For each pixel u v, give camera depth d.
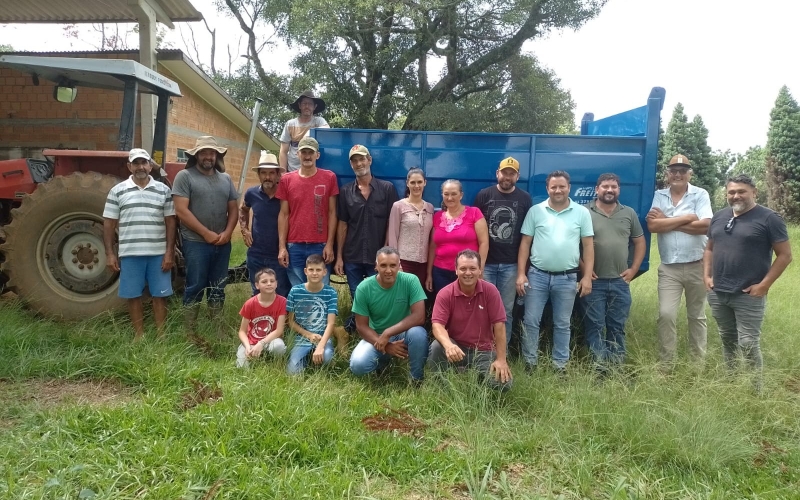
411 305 4.21
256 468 2.78
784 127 19.75
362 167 4.71
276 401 3.49
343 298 6.00
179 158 9.92
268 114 18.27
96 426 3.15
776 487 3.02
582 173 4.96
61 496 2.50
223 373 4.02
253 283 5.13
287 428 3.22
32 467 2.75
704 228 4.56
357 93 17.44
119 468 2.73
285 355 4.35
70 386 3.85
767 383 4.03
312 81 16.78
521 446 3.29
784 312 6.66
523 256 4.57
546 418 3.65
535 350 4.52
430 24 15.91
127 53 9.07
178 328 4.75
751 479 3.07
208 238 4.74
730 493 2.93
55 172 5.41
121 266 4.60
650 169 4.90
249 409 3.38
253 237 5.11
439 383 3.99
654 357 4.68
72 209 5.07
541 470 3.10
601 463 3.14
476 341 4.06
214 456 2.90
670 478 3.04
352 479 2.79
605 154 4.94
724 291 4.29
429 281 4.75
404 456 3.11
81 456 2.84
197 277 4.86
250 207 5.22
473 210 4.58
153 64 8.77
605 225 4.56
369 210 4.78
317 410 3.44
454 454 3.14
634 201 4.99
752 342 4.25
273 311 4.51
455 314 4.06
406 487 2.83
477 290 4.00
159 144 6.07
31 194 5.06
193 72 9.51
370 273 4.98
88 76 5.62
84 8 9.36
